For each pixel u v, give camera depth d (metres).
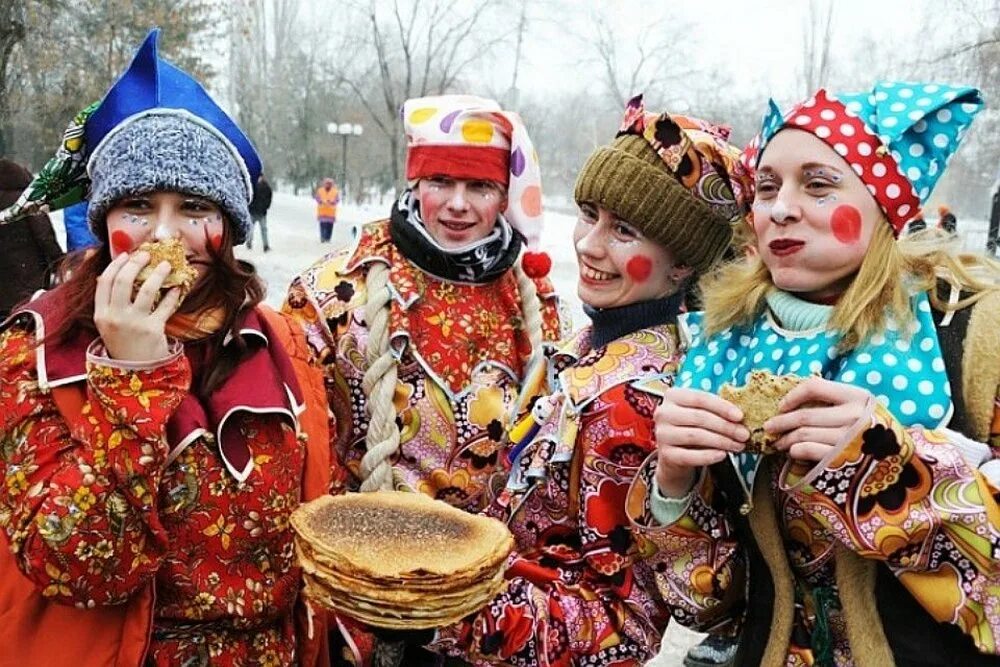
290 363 2.00
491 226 2.70
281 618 1.94
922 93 1.69
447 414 2.59
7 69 16.45
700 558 1.83
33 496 1.60
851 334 1.65
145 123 1.79
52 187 1.96
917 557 1.54
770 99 1.77
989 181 23.73
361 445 2.57
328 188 20.14
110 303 1.58
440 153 2.60
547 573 1.98
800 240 1.68
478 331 2.67
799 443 1.53
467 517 1.87
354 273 2.67
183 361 1.65
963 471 1.52
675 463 1.64
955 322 1.64
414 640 1.86
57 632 1.72
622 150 2.11
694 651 3.99
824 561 1.69
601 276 2.17
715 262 2.17
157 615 1.79
